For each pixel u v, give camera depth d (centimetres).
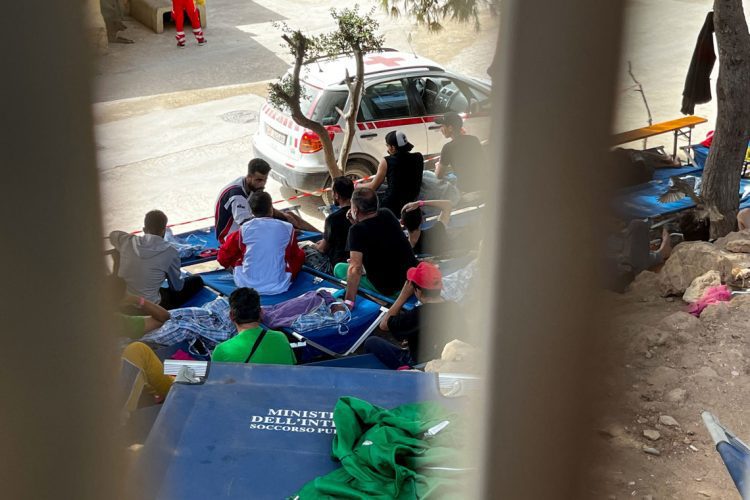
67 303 195
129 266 629
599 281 197
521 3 175
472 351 508
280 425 366
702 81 920
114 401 208
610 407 411
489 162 189
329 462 344
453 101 1016
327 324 606
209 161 1113
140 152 1129
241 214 748
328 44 945
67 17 178
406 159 797
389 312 595
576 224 188
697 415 421
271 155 1005
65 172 187
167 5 1627
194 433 361
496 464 214
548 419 209
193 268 823
